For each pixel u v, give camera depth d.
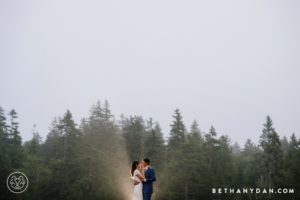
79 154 87.31
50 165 85.31
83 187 81.75
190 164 86.00
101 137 98.69
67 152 87.50
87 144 92.88
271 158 86.75
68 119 90.81
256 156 100.25
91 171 85.19
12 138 95.12
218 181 89.94
